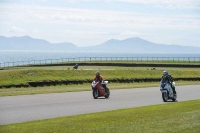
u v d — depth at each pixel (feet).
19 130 52.60
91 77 178.50
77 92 120.16
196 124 59.31
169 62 342.03
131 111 73.56
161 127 56.34
